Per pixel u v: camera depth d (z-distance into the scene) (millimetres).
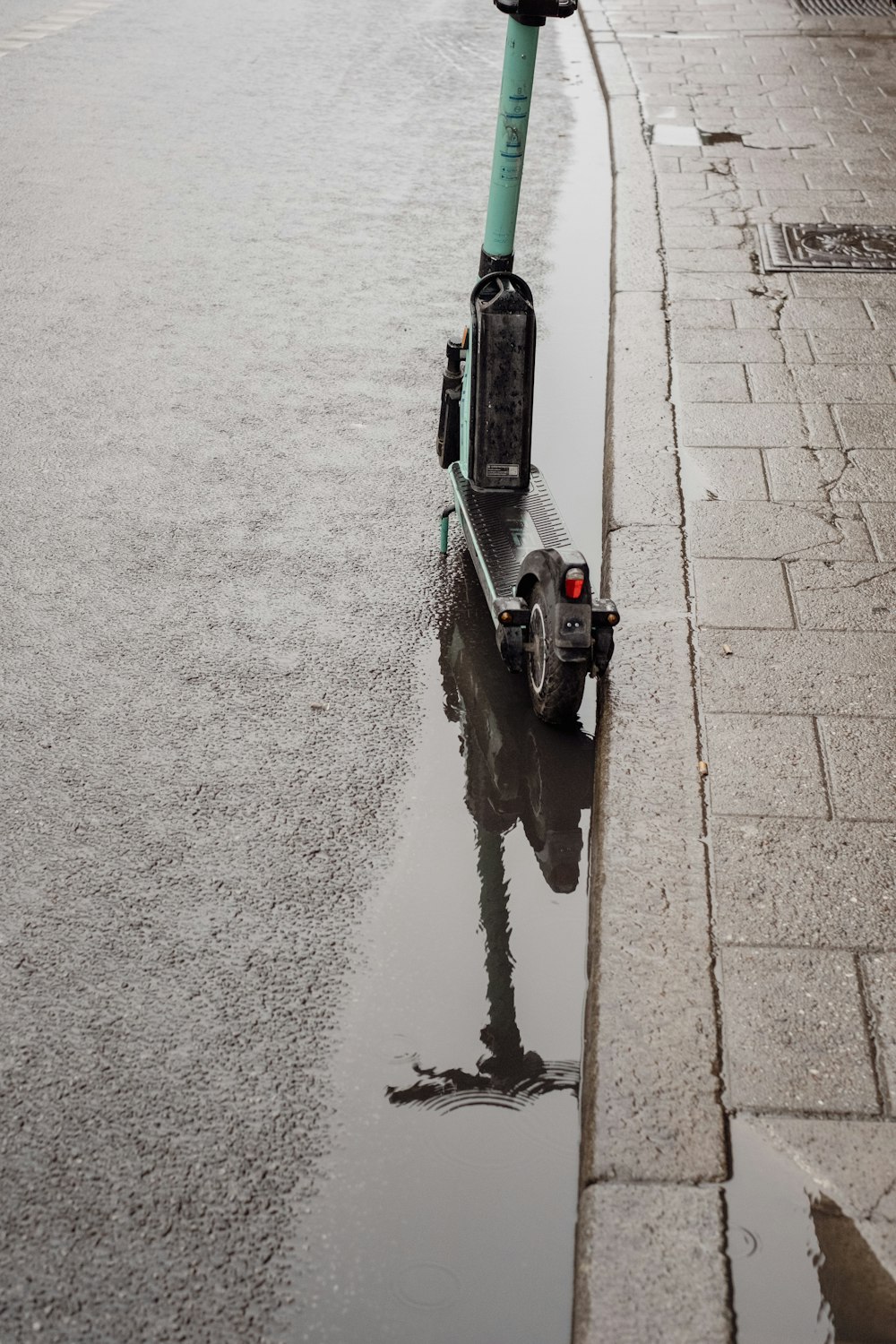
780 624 4969
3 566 5512
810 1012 3373
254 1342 2727
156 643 5035
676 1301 2723
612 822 4039
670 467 6125
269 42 14469
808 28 14578
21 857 3996
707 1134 3061
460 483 5367
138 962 3639
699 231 9047
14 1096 3236
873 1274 2785
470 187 10250
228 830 4141
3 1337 2711
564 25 15883
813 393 6836
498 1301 2838
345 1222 2982
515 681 4941
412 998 3582
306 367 7414
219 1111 3223
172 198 9914
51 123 11578
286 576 5504
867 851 3898
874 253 8641
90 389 7129
